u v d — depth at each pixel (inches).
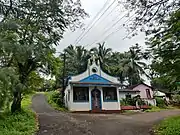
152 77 417.7
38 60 598.5
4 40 314.0
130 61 1744.6
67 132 431.2
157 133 415.8
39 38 569.9
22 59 355.6
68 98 1015.6
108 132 436.8
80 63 1653.5
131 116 772.6
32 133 410.0
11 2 419.5
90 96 979.3
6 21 335.0
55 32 629.3
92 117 699.4
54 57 698.8
